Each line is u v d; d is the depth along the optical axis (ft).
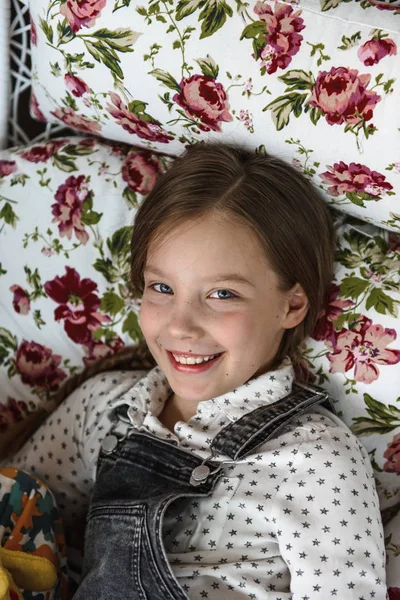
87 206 3.20
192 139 2.87
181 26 2.59
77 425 3.17
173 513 2.72
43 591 2.70
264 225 2.69
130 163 3.19
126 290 3.19
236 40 2.54
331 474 2.58
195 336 2.66
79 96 2.93
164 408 3.06
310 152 2.60
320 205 2.82
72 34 2.75
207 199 2.69
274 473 2.65
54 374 3.35
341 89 2.43
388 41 2.37
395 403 2.81
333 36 2.44
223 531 2.63
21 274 3.31
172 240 2.69
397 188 2.52
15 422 3.43
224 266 2.64
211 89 2.61
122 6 2.65
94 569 2.70
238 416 2.79
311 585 2.44
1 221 3.31
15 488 2.86
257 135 2.66
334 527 2.50
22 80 3.41
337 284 2.92
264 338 2.77
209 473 2.68
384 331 2.81
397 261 2.85
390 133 2.39
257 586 2.51
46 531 2.86
